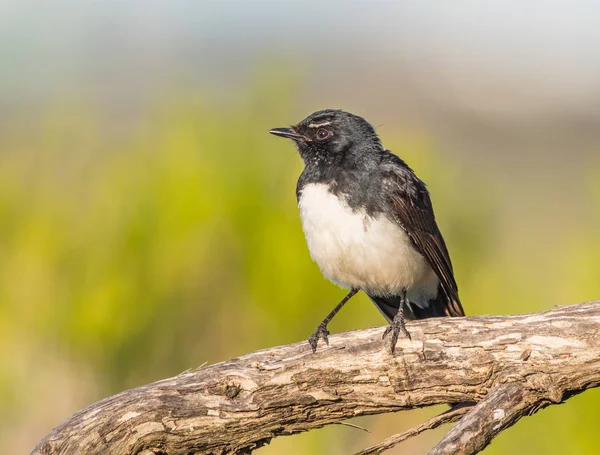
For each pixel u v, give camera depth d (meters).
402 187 10.02
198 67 15.98
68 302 12.71
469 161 27.84
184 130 13.06
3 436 12.72
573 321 7.89
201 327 12.80
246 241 12.69
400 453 12.91
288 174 13.04
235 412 8.27
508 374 7.91
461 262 13.77
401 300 10.45
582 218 22.44
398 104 31.36
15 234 13.23
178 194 12.74
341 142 10.26
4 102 22.41
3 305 12.77
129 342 12.67
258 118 13.40
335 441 12.45
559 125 30.94
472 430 7.58
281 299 12.46
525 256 18.56
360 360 8.33
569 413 11.34
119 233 12.80
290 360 8.41
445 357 8.17
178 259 12.71
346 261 9.98
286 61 13.69
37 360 12.87
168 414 8.20
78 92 15.55
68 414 12.80
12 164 13.96
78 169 14.05
